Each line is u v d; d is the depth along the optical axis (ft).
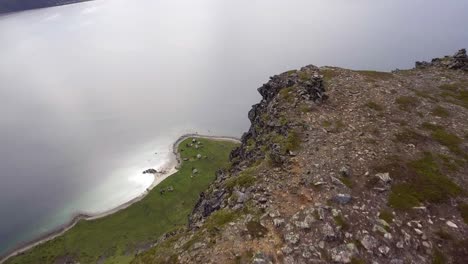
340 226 94.12
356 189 107.45
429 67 240.53
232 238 94.89
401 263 85.87
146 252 110.11
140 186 438.81
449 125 148.46
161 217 354.13
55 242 336.70
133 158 546.67
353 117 154.81
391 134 139.54
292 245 90.07
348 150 128.06
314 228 94.12
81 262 300.20
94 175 507.71
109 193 439.22
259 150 157.69
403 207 99.96
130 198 411.75
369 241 89.97
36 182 520.01
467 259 87.10
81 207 414.82
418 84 201.26
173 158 503.61
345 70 216.74
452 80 207.31
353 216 97.45
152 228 337.93
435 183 109.29
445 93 186.70
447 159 123.03
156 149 568.41
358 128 144.87
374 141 134.00
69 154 613.93
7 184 525.34
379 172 114.42
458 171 116.78
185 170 443.73
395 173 113.50
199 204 175.94
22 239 365.61
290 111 165.99
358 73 213.46
